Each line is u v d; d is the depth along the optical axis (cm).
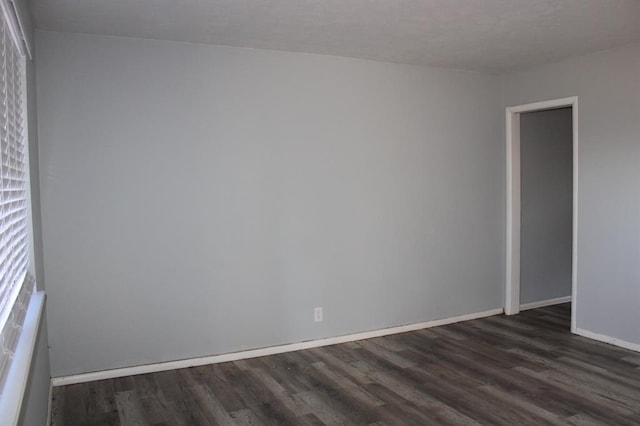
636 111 404
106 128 358
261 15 320
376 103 454
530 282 550
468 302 514
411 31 361
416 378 364
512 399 328
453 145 496
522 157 532
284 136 415
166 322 380
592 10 321
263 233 410
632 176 410
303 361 400
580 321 457
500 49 415
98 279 360
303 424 296
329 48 405
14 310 193
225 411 313
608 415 304
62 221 348
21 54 256
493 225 523
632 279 414
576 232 454
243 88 398
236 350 405
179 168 379
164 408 317
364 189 452
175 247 381
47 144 342
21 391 150
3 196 174
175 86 376
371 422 299
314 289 434
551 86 470
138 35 357
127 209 366
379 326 466
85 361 359
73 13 308
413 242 479
